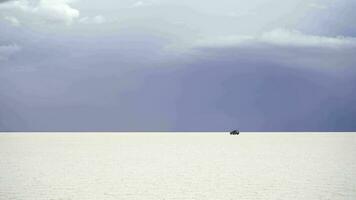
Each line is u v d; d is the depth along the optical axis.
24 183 24.77
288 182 25.23
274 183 24.89
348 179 26.22
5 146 55.91
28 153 43.56
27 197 21.05
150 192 22.28
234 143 65.06
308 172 29.12
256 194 21.84
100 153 44.00
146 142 69.62
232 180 25.97
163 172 29.28
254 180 25.94
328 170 30.02
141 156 40.47
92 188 23.31
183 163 34.44
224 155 41.47
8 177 26.89
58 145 59.00
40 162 34.81
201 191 22.56
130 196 21.34
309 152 44.78
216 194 21.84
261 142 67.62
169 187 23.67
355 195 21.62
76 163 34.19
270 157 39.09
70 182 25.16
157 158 38.50
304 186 23.92
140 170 30.20
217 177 27.08
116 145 59.53
